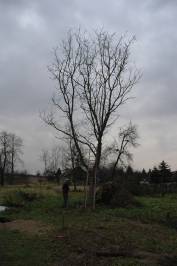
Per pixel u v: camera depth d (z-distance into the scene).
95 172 37.88
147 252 17.64
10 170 107.38
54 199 46.31
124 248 18.05
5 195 49.38
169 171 100.00
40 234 21.83
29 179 110.19
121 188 38.75
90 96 43.59
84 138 39.09
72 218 29.14
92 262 15.77
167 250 18.31
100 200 38.09
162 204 40.53
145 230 23.97
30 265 15.20
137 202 38.56
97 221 27.30
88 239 20.05
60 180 89.12
